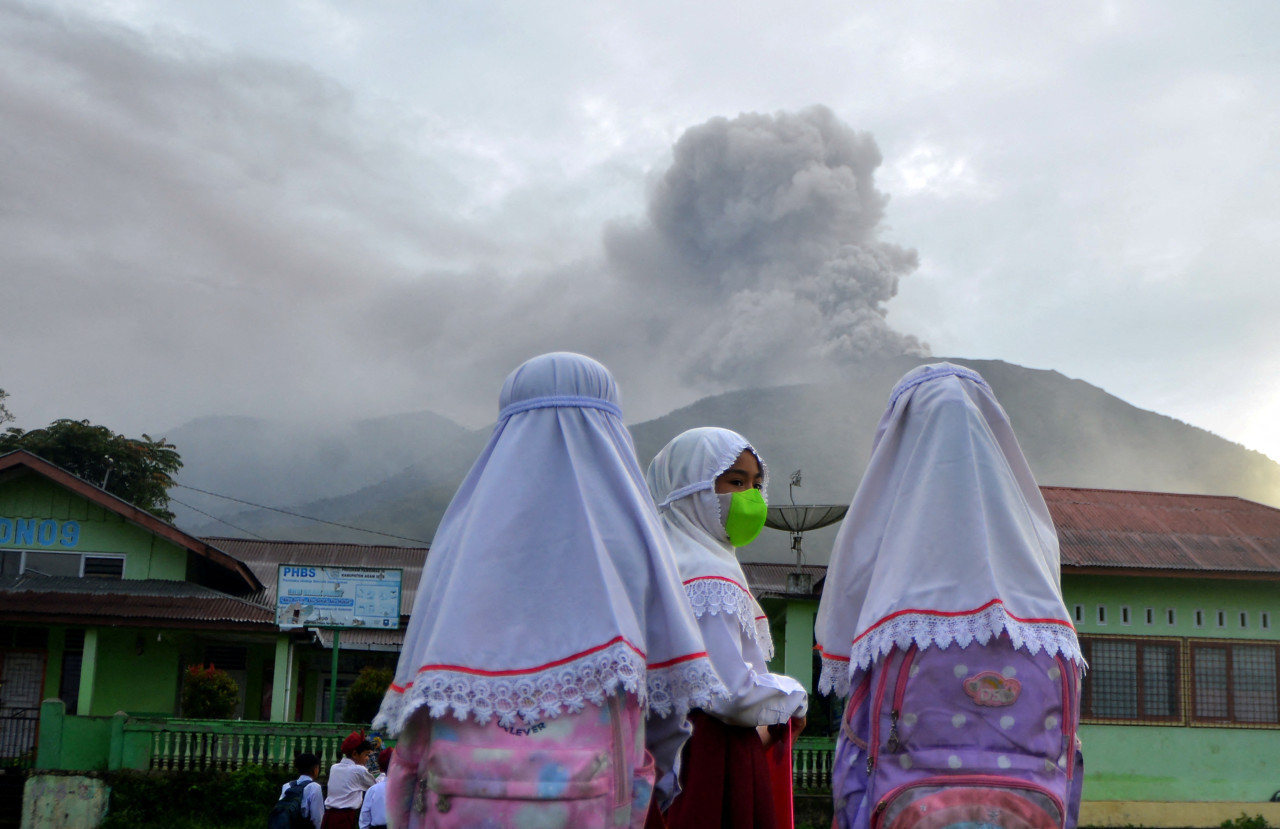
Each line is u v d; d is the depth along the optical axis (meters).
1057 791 2.96
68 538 21.11
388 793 2.42
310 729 17.25
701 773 3.30
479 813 2.20
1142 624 17.58
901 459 3.48
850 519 3.56
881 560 3.30
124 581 20.75
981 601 3.07
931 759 3.00
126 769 16.64
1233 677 17.58
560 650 2.35
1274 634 17.75
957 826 2.91
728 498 3.72
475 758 2.23
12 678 19.72
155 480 38.00
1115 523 19.11
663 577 2.53
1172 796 17.11
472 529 2.48
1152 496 20.78
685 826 3.26
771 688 3.30
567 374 2.70
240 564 21.38
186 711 19.20
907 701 3.06
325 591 20.22
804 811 16.48
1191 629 17.64
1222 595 17.83
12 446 36.34
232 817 16.42
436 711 2.23
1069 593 17.56
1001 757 2.97
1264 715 17.52
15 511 21.06
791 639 17.77
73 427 36.97
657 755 2.54
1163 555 17.89
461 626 2.33
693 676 2.47
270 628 19.45
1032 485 3.49
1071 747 3.05
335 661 20.00
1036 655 3.05
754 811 3.36
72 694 19.83
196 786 16.47
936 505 3.22
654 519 2.67
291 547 30.16
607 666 2.30
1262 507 20.62
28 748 19.27
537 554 2.46
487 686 2.29
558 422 2.63
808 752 16.75
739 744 3.37
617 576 2.46
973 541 3.15
